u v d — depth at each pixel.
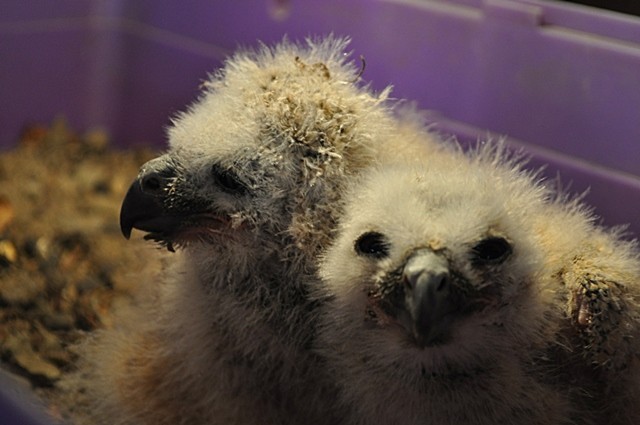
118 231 0.76
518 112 0.67
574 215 0.60
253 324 0.58
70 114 0.90
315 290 0.57
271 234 0.57
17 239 0.74
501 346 0.55
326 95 0.57
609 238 0.58
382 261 0.53
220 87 0.59
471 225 0.53
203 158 0.56
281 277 0.57
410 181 0.55
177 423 0.61
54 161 0.85
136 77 0.86
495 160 0.59
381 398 0.56
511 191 0.56
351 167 0.57
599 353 0.55
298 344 0.58
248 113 0.57
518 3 0.67
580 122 0.65
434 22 0.69
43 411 0.59
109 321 0.66
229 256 0.57
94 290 0.70
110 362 0.62
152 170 0.56
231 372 0.59
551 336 0.56
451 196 0.54
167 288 0.60
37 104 0.88
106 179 0.82
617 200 0.65
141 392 0.61
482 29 0.68
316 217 0.57
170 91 0.83
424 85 0.70
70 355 0.66
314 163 0.57
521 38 0.67
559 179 0.64
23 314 0.68
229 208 0.57
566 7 0.66
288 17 0.74
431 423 0.56
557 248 0.57
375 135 0.58
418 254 0.52
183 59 0.81
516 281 0.53
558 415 0.56
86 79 0.89
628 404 0.57
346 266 0.54
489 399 0.55
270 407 0.59
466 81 0.69
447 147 0.63
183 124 0.58
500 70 0.68
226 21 0.78
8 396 0.58
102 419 0.62
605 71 0.64
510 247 0.53
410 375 0.55
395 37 0.70
